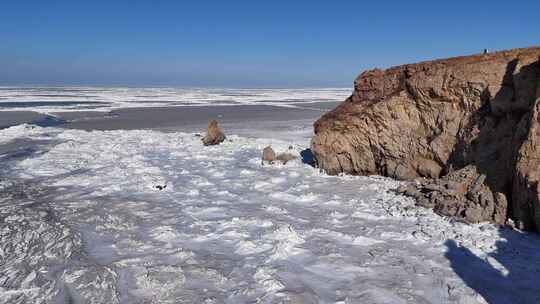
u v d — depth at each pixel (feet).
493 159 37.55
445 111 44.70
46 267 26.03
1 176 52.34
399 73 53.01
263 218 35.04
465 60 44.45
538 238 28.96
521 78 36.86
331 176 51.55
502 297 21.74
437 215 34.24
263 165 58.90
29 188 46.42
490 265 25.31
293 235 30.01
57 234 31.53
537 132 30.40
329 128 53.62
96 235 31.50
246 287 22.95
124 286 23.31
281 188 45.93
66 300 22.07
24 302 22.07
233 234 31.30
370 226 32.81
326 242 29.50
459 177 37.83
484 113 40.96
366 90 56.65
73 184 48.21
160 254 27.78
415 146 47.39
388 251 27.76
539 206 28.63
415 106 47.85
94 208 38.50
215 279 24.02
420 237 29.84
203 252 28.17
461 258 26.43
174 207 38.88
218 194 43.68
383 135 49.73
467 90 42.27
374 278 24.03
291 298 21.40
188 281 23.77
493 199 32.73
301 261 26.45
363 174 52.54
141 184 47.21
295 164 59.36
